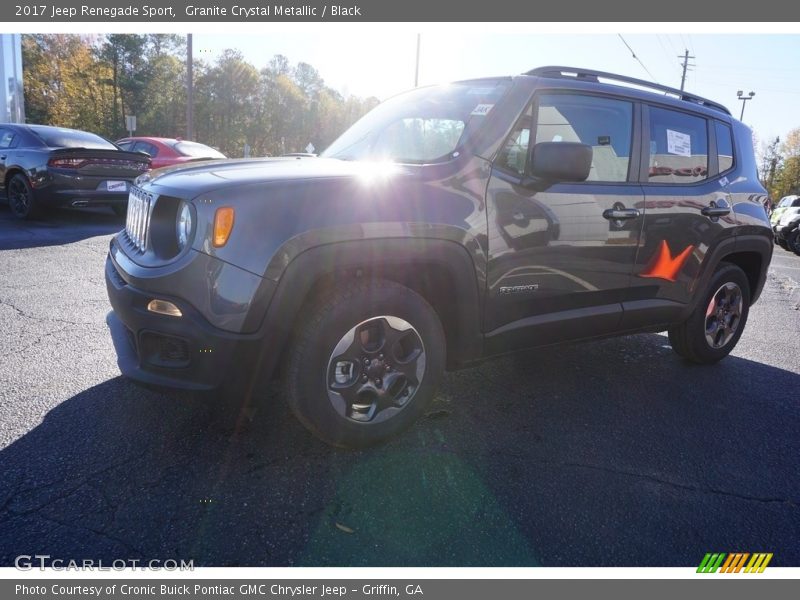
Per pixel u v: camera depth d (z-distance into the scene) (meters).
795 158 61.81
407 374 2.62
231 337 2.19
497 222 2.71
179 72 58.19
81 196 8.20
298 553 1.99
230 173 2.51
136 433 2.66
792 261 13.06
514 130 2.86
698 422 3.22
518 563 2.01
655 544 2.16
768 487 2.59
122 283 2.48
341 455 2.60
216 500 2.23
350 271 2.42
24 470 2.34
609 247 3.18
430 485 2.42
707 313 4.00
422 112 3.21
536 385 3.60
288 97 72.25
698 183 3.75
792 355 4.64
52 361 3.42
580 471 2.62
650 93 3.55
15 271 5.49
